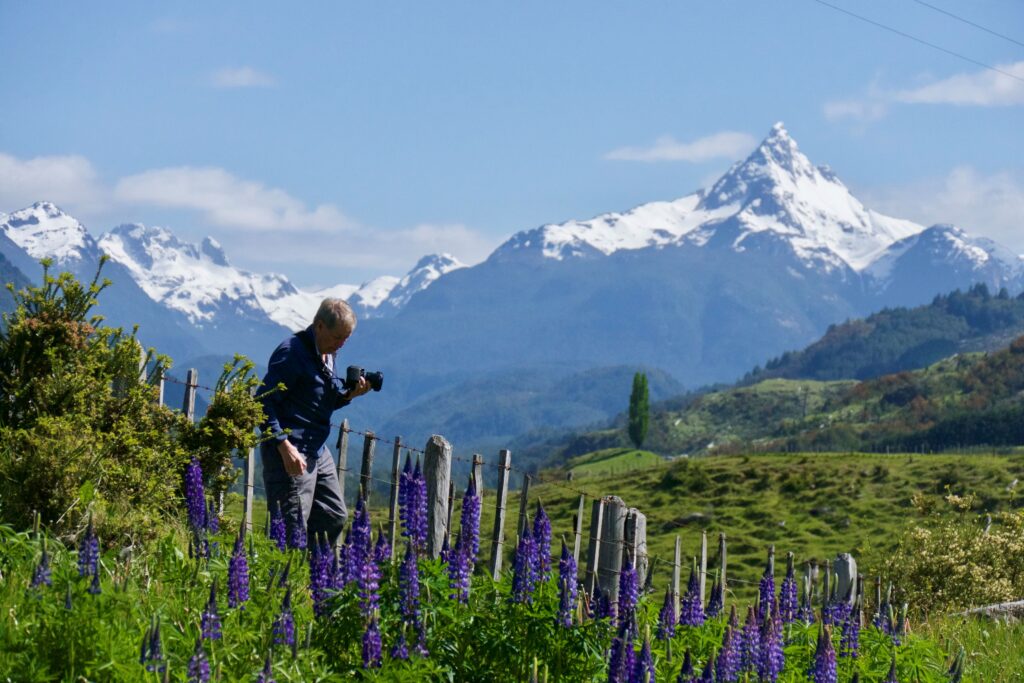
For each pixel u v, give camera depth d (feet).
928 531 80.59
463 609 27.58
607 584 42.14
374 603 25.31
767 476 344.08
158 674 21.98
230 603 25.77
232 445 39.22
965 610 64.64
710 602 33.83
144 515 33.81
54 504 32.65
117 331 40.47
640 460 648.38
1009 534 78.89
